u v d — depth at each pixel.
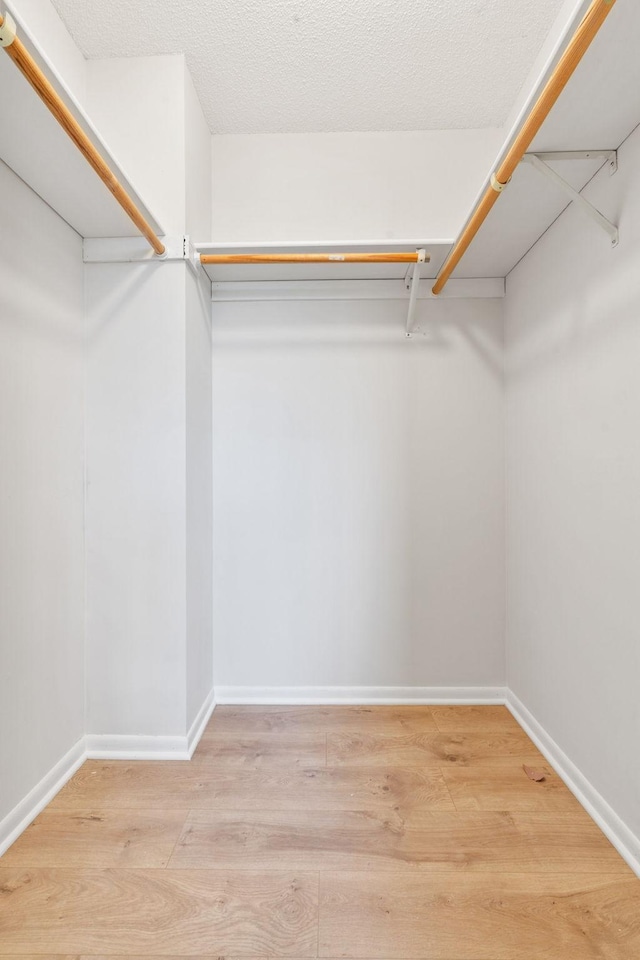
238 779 1.75
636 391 1.37
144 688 1.92
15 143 1.36
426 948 1.13
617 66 1.13
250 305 2.38
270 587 2.38
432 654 2.38
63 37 1.78
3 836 1.42
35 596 1.60
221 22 1.76
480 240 1.99
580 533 1.68
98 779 1.76
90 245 1.91
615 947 1.13
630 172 1.39
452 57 1.91
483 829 1.50
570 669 1.74
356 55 1.90
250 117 2.22
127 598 1.92
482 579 2.37
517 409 2.22
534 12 1.71
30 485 1.58
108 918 1.20
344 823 1.52
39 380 1.64
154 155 1.92
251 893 1.27
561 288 1.80
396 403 2.36
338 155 2.32
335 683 2.37
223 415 2.38
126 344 1.92
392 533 2.38
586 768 1.62
